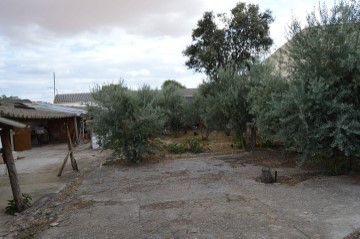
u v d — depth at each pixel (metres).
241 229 4.60
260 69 12.27
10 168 6.72
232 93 12.53
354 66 6.96
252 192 6.66
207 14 27.09
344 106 6.83
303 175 7.98
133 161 11.71
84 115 26.92
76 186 8.72
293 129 7.46
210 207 5.75
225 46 26.50
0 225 5.81
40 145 23.28
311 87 7.10
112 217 5.57
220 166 10.07
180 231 4.67
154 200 6.51
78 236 4.78
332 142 7.04
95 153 16.67
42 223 5.68
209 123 14.23
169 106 21.06
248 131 13.86
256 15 26.22
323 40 7.50
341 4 7.64
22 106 23.77
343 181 7.08
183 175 9.01
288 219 4.91
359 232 4.27
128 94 11.53
